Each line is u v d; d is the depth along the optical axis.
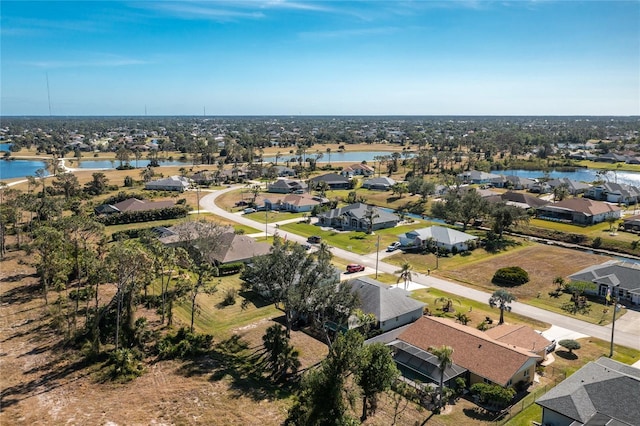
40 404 42.94
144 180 173.00
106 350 53.31
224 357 53.34
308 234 109.56
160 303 67.00
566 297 71.44
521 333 54.25
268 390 46.47
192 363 51.72
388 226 117.56
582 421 37.09
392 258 91.50
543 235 110.06
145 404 43.47
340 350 38.28
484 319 62.91
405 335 54.41
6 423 39.91
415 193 157.62
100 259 66.12
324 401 36.81
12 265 82.31
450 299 68.94
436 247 94.44
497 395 43.16
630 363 51.69
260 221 122.75
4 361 50.38
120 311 60.25
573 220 122.81
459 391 46.06
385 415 42.53
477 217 118.62
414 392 45.44
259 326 61.09
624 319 63.62
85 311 62.84
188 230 83.19
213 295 71.19
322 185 165.25
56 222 76.75
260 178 195.12
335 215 119.19
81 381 47.25
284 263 53.97
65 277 64.06
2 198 124.19
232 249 84.00
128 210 120.38
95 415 41.50
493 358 47.47
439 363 45.50
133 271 54.09
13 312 62.66
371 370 39.22
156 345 55.00
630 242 99.94
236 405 43.53
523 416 42.12
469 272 83.44
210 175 185.88
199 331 59.47
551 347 54.94
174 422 40.66
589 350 54.84
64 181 145.62
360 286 64.12
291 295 51.50
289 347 51.56
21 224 110.06
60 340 55.25
